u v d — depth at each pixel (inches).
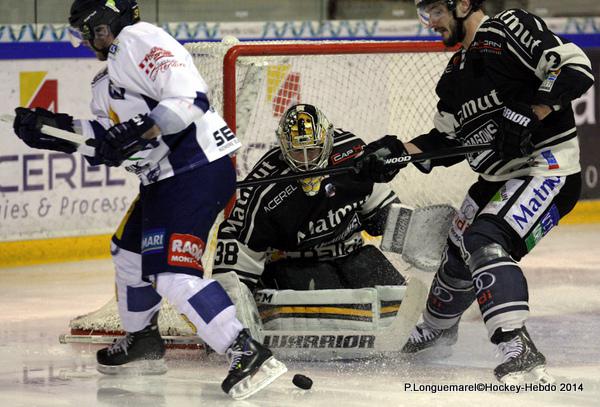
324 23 979.3
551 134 456.8
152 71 422.0
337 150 501.0
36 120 439.5
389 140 486.9
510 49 445.7
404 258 510.3
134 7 441.4
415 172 624.4
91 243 842.2
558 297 668.1
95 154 426.9
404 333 487.8
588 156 1005.8
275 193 491.8
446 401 430.6
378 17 1003.3
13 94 815.1
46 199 818.8
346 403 429.4
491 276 444.1
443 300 500.1
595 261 804.6
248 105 568.7
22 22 829.8
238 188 482.9
